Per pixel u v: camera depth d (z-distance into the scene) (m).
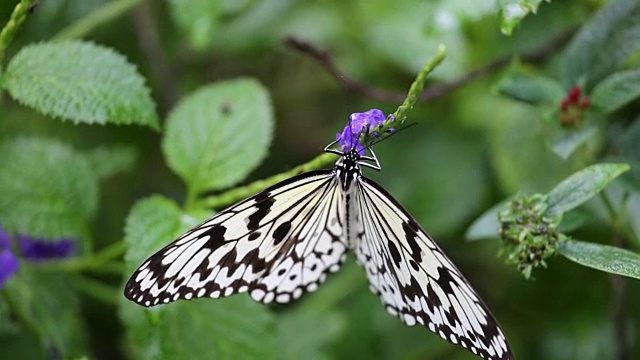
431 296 0.88
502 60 0.98
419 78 0.86
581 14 1.00
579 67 0.92
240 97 0.94
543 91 0.92
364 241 0.90
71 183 0.94
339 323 1.01
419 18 1.02
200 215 0.92
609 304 1.00
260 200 0.87
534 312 1.02
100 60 0.90
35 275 0.96
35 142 0.95
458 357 1.02
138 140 1.05
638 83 0.90
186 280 0.87
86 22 0.99
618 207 0.93
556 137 0.91
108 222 1.04
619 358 0.96
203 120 0.94
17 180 0.94
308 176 0.88
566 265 1.01
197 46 0.98
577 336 1.01
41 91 0.90
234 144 0.94
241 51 1.05
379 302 1.03
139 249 0.90
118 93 0.90
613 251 0.86
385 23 1.03
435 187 1.03
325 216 0.89
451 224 1.02
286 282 0.89
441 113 1.04
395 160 1.04
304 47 0.97
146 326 0.92
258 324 0.94
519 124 0.98
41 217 0.94
